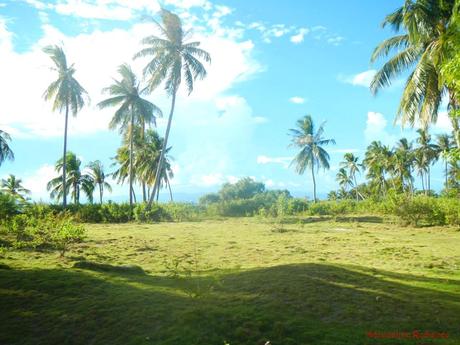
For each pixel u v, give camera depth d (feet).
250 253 40.70
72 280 24.75
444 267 32.07
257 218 95.91
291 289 22.24
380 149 184.55
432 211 70.18
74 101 109.91
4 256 37.04
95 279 25.32
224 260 36.63
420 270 30.76
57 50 108.47
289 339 16.62
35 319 19.67
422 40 51.06
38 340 17.94
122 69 116.26
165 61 99.71
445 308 20.22
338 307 20.15
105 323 19.01
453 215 66.85
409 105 51.72
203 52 101.09
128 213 98.12
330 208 108.99
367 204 111.24
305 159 144.77
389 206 80.28
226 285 24.18
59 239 43.09
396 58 56.34
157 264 34.71
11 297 22.06
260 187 233.35
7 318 19.83
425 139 161.99
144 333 17.88
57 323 19.20
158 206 105.40
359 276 25.34
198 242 50.11
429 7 47.44
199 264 34.53
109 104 113.91
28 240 47.01
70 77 108.68
